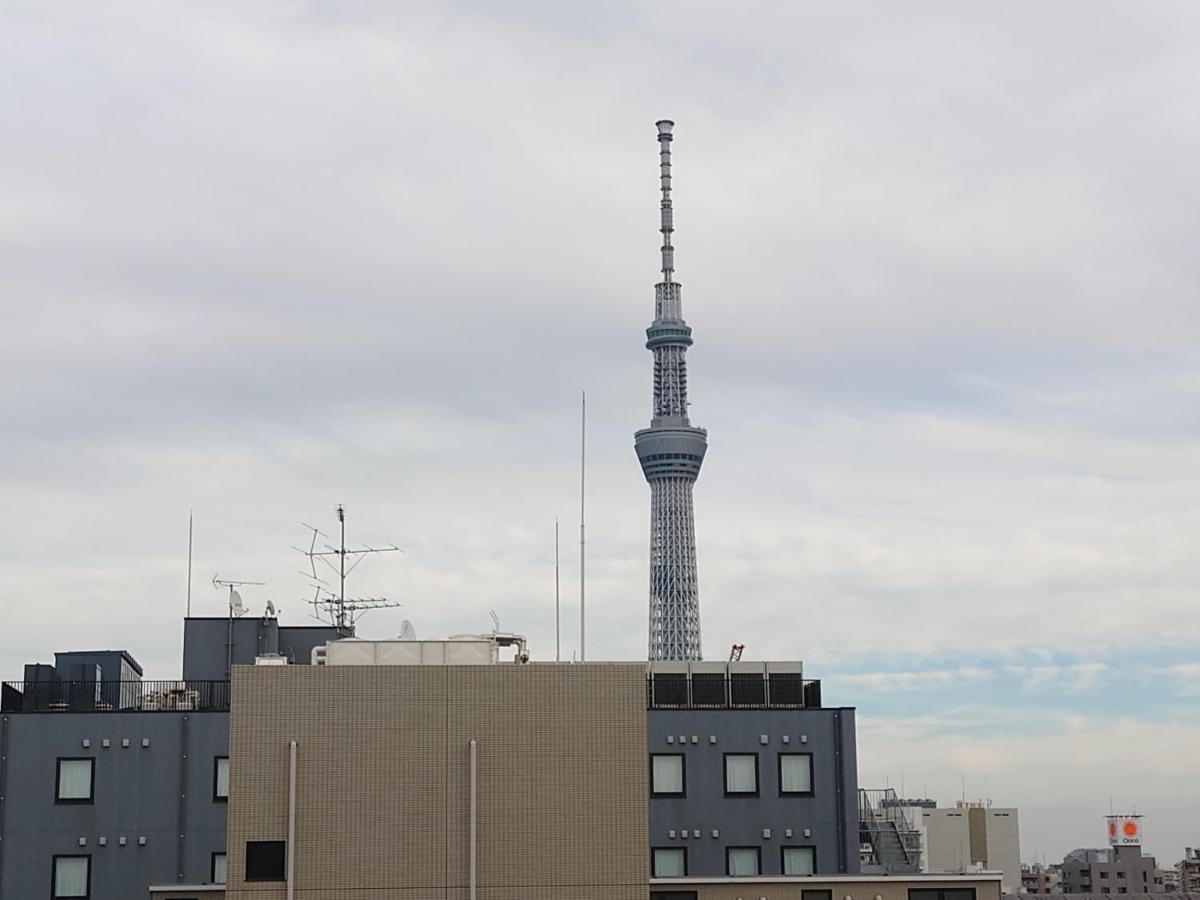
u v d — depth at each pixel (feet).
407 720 177.99
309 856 174.70
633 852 178.19
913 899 224.12
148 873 250.57
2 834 249.96
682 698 272.10
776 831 259.19
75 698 268.82
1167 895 613.93
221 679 293.64
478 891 175.94
